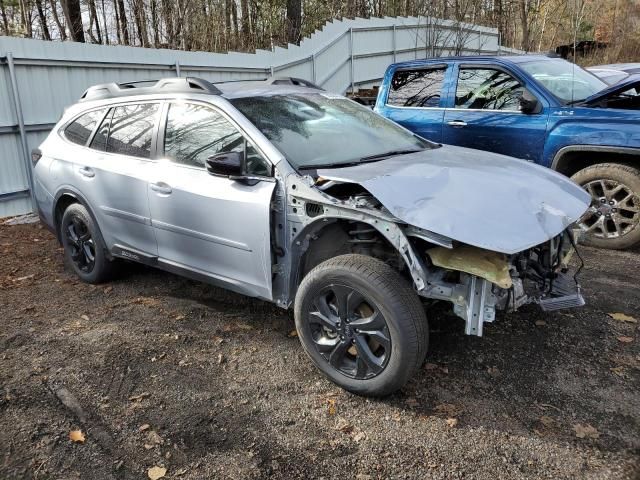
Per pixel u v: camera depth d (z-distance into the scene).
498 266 2.80
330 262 3.13
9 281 5.16
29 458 2.72
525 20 22.45
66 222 5.02
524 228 2.91
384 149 4.02
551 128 5.70
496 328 3.91
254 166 3.53
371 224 2.97
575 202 3.42
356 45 13.71
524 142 5.92
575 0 23.09
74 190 4.80
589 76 6.75
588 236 5.62
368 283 2.92
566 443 2.72
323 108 4.26
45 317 4.32
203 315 4.27
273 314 4.25
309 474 2.58
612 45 21.66
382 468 2.61
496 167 3.65
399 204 2.90
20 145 7.52
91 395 3.24
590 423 2.87
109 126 4.63
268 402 3.14
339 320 3.12
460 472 2.56
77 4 14.61
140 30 14.73
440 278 2.97
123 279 5.10
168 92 4.21
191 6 14.61
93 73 8.30
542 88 5.89
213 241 3.71
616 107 6.13
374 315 2.96
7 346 3.84
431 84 6.80
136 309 4.41
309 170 3.43
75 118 5.04
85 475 2.60
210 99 3.89
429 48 14.91
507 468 2.57
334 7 18.27
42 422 2.99
